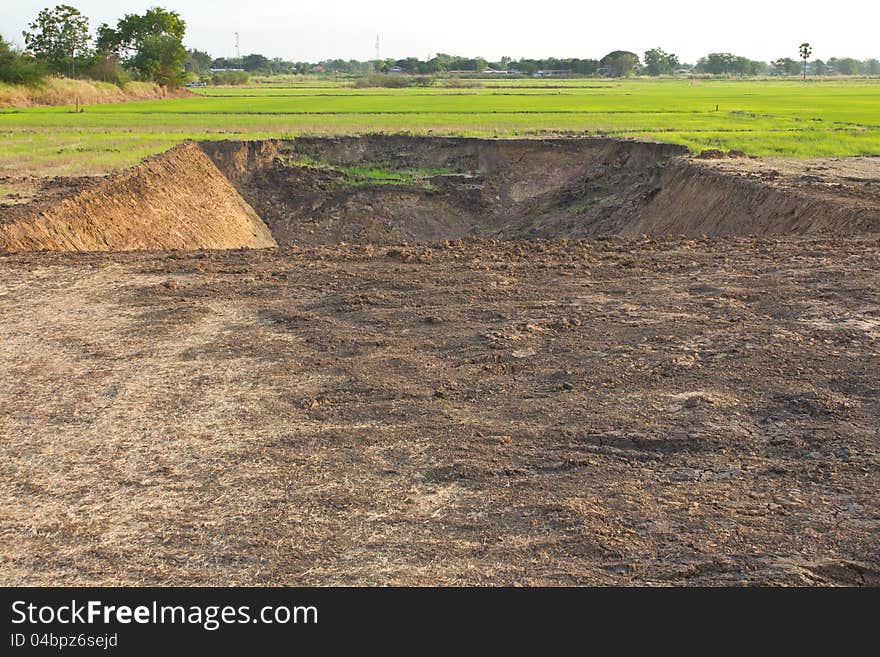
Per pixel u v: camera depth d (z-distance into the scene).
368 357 9.20
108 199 20.48
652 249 14.02
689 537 5.59
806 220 17.28
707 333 9.57
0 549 5.67
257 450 7.04
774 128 41.00
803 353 8.81
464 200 34.72
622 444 6.99
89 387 8.47
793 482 6.29
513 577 5.28
